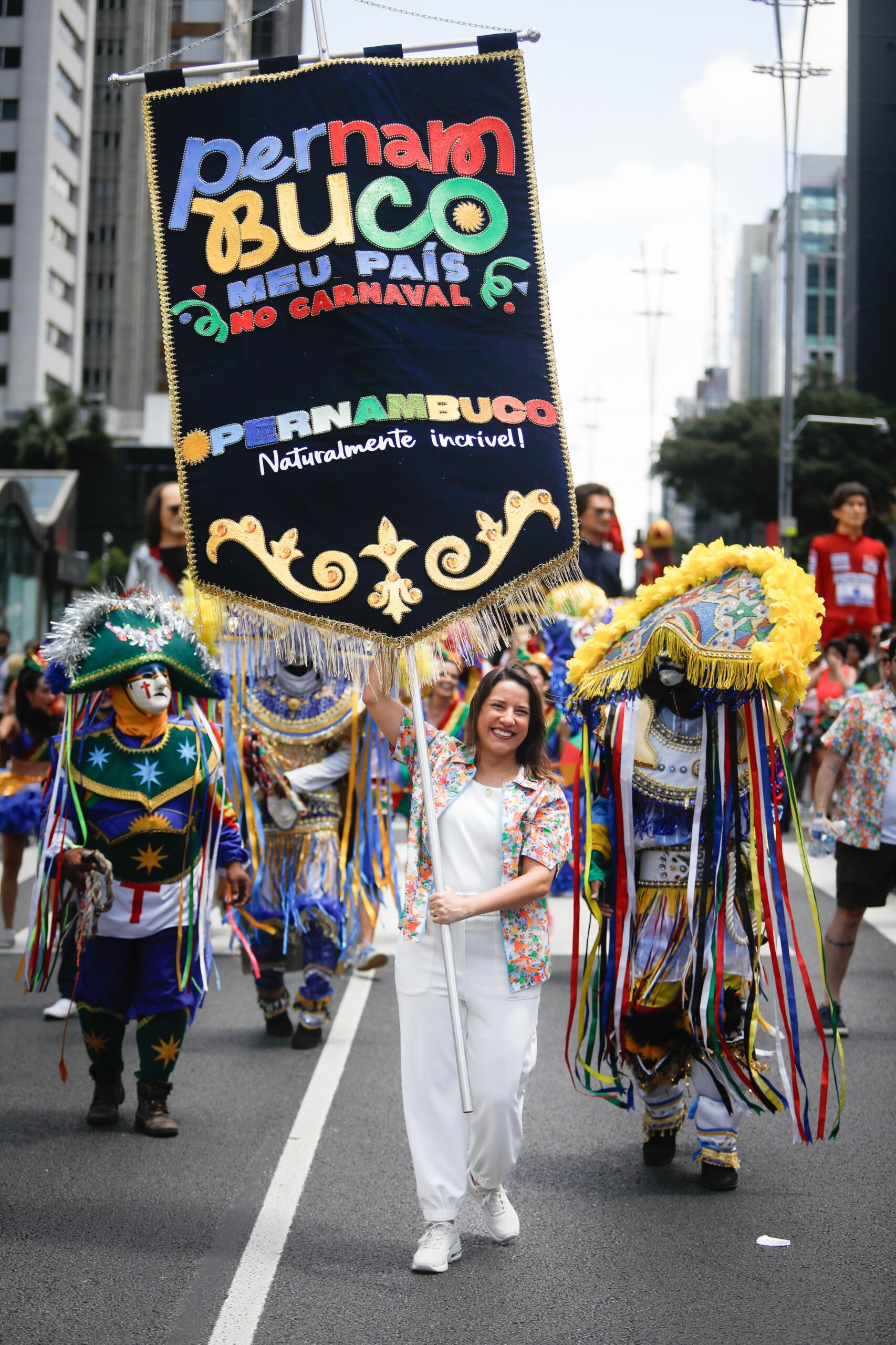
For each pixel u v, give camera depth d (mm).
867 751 6895
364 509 4852
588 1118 5809
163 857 5621
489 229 5035
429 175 5012
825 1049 4836
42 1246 4387
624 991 5078
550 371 5020
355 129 4980
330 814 7043
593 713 5250
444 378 4934
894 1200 4809
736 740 5008
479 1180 4387
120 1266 4230
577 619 8836
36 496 40375
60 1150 5355
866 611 14727
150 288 72625
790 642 4820
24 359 60156
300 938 6957
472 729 4523
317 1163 5176
